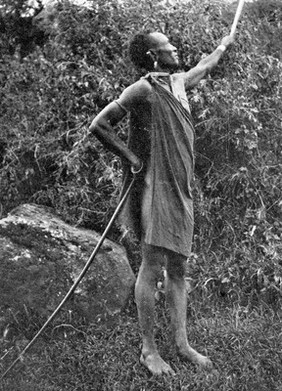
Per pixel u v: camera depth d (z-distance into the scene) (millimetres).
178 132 5074
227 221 6180
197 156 6398
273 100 6586
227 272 5934
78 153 6234
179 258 5145
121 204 5133
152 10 6625
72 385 5199
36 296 5691
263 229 6098
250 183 6273
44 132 6504
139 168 5070
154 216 5023
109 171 6133
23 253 5715
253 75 6582
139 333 5539
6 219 5777
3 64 6934
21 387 5203
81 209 6133
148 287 5148
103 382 5203
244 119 6352
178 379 5094
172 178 5043
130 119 5109
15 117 6609
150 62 5172
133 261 6098
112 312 5684
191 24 6633
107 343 5484
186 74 5348
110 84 6383
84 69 6430
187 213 5090
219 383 5082
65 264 5707
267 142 6504
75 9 6621
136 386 5102
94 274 5699
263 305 5816
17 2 7145
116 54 6551
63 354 5391
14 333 5625
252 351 5309
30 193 6512
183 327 5230
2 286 5707
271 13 7379
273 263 5941
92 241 5797
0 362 5410
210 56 5504
